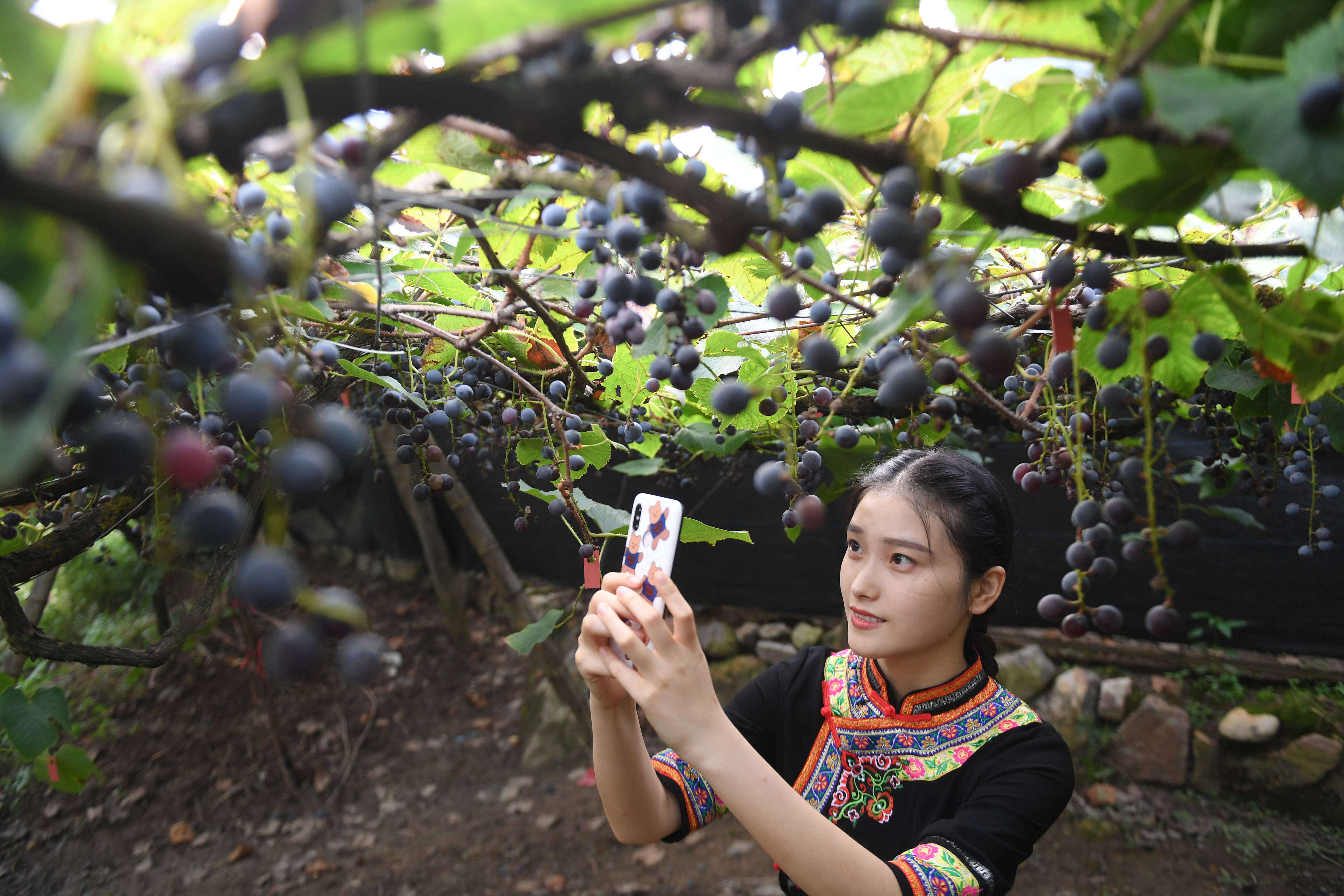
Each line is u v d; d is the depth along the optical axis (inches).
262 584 18.4
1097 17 22.9
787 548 174.1
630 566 46.2
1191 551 145.7
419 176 34.7
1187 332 35.3
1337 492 59.7
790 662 61.9
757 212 21.6
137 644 211.3
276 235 23.8
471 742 189.6
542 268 50.4
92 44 15.1
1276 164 18.3
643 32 20.8
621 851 151.1
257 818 169.6
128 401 30.8
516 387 52.6
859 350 24.1
